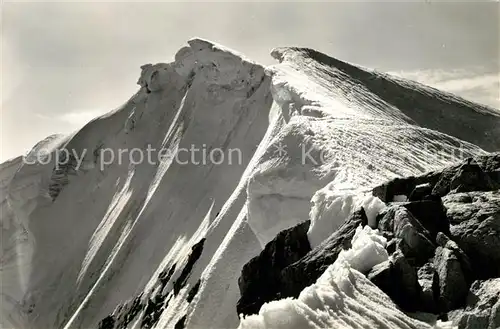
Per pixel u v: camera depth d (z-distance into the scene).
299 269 13.72
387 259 11.73
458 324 10.22
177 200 52.75
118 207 61.88
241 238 27.59
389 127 33.16
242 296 16.75
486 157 15.94
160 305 35.47
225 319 24.30
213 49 60.28
